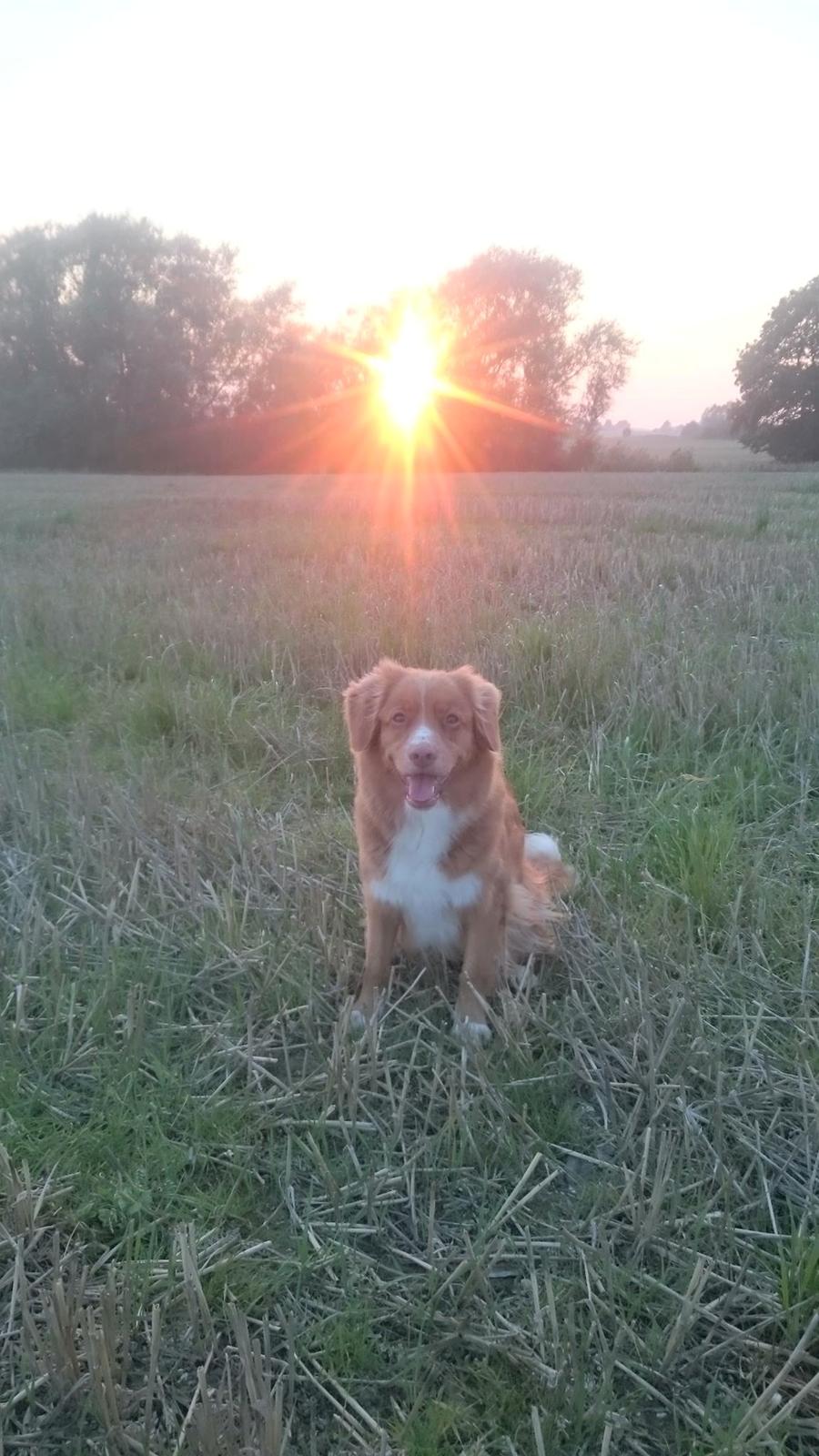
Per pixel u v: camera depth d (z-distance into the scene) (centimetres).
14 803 238
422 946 177
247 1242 123
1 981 173
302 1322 112
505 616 396
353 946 187
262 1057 156
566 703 306
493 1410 103
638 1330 113
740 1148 138
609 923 190
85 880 210
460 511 948
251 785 258
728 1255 121
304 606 416
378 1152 137
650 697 292
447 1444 100
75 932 194
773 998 170
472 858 165
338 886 207
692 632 364
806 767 250
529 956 185
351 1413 104
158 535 752
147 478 2016
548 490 1341
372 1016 161
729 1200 128
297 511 968
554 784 254
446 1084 150
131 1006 160
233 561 588
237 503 1095
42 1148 135
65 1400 104
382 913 170
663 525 790
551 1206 129
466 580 482
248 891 200
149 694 311
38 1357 107
